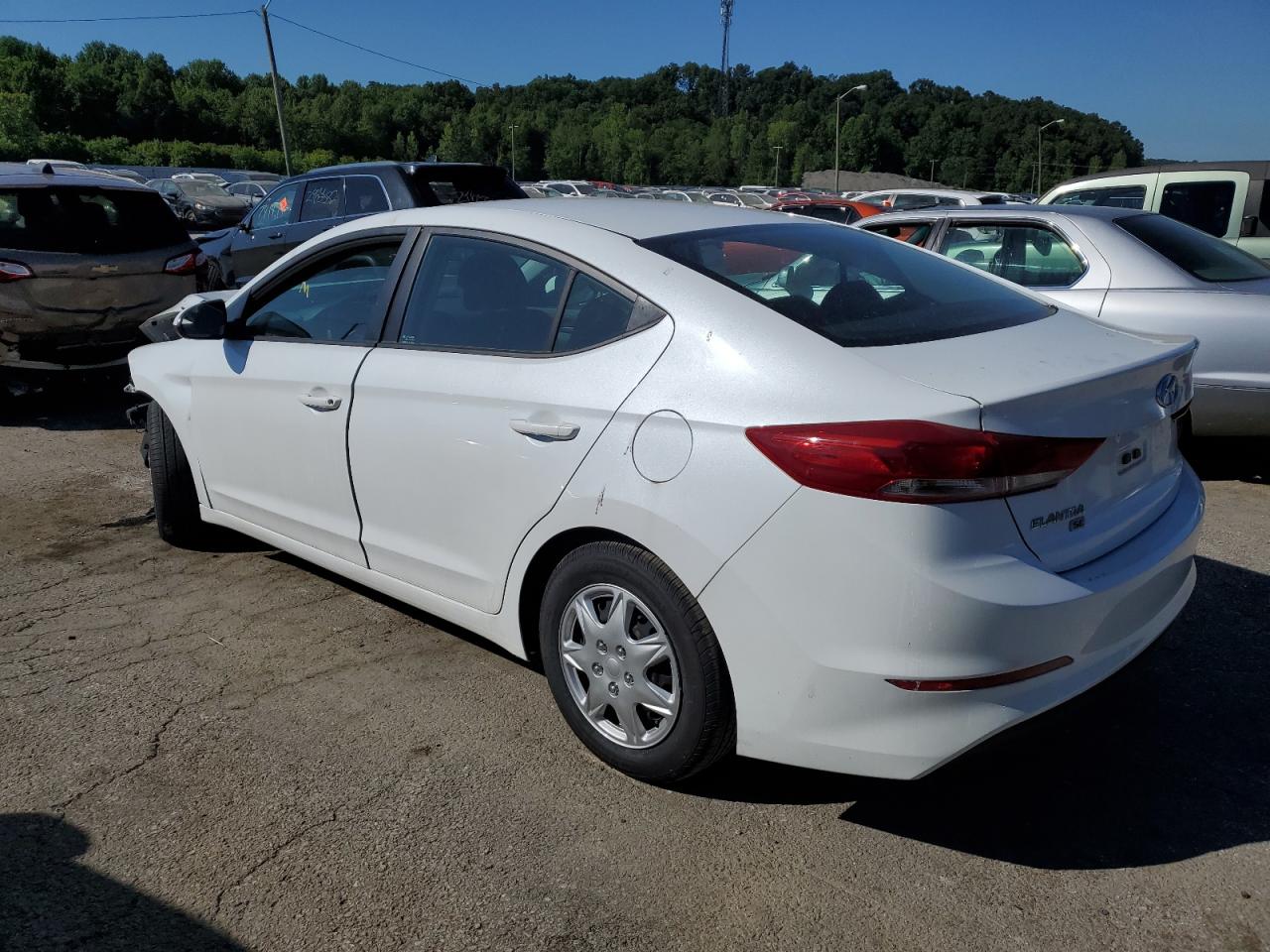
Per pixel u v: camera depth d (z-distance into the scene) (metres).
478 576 3.10
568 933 2.24
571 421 2.73
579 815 2.67
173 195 30.33
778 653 2.38
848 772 2.38
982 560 2.24
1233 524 4.94
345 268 3.65
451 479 3.09
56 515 5.21
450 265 3.27
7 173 7.57
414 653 3.62
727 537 2.39
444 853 2.52
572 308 2.89
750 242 3.05
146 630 3.81
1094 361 2.58
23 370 7.38
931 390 2.29
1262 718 3.15
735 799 2.75
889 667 2.25
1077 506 2.42
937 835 2.60
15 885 2.39
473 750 2.99
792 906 2.33
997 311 2.99
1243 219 8.83
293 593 4.17
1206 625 3.80
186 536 4.61
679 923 2.28
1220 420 5.25
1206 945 2.20
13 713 3.18
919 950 2.19
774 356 2.47
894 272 3.12
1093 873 2.44
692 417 2.48
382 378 3.31
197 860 2.49
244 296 4.02
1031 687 2.31
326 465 3.57
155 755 2.96
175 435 4.43
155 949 2.19
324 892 2.38
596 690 2.81
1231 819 2.65
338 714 3.19
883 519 2.21
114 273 7.47
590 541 2.77
